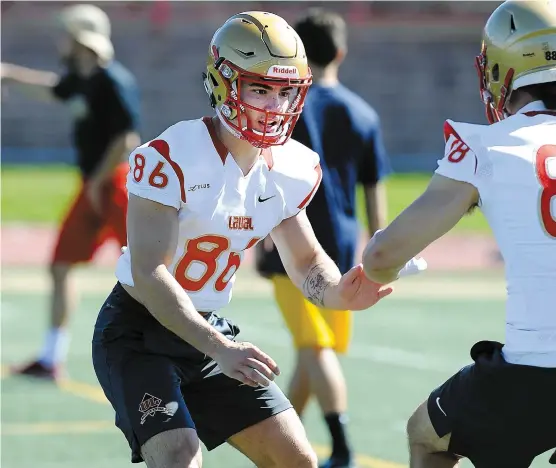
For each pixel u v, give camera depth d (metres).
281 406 15.39
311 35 22.94
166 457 13.99
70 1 121.50
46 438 24.58
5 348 35.81
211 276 15.19
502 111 13.77
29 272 54.88
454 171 12.94
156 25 123.31
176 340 15.16
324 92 22.84
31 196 84.31
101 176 31.02
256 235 15.19
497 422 13.02
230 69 14.34
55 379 30.94
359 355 35.84
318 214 22.47
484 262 61.78
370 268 13.56
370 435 25.20
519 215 12.73
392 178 103.81
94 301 45.91
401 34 125.81
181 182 14.37
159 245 14.18
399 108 125.12
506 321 13.03
